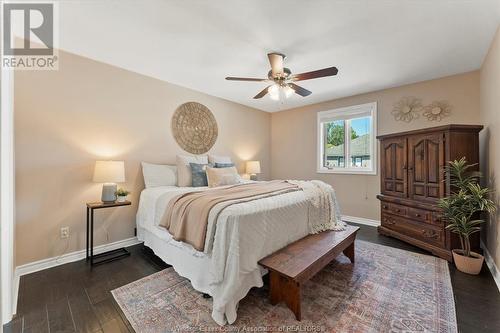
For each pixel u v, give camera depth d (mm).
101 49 2414
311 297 1775
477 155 2502
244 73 3061
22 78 2186
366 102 3896
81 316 1571
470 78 2986
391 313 1589
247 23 1964
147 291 1865
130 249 2803
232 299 1531
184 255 1966
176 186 3115
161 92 3287
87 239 2445
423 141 2736
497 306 1662
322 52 2477
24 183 2188
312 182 2893
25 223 2189
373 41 2258
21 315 1576
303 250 1911
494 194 2234
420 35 2160
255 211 1769
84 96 2568
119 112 2857
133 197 2982
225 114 4266
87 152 2588
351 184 4125
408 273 2145
